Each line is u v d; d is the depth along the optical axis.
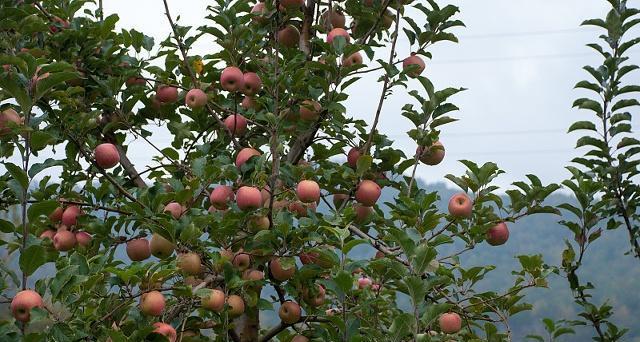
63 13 5.80
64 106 5.35
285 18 5.80
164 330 4.89
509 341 5.34
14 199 5.25
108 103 5.59
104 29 5.65
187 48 5.67
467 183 5.45
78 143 5.29
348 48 5.47
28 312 4.61
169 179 5.27
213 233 5.19
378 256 5.48
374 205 5.55
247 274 5.23
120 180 5.63
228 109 5.86
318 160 5.79
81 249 5.39
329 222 5.00
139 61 5.72
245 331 5.50
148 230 5.35
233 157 5.83
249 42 5.66
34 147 4.75
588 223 5.86
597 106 5.97
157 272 4.85
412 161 5.62
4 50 5.23
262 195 5.36
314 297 5.31
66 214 5.37
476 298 5.40
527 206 5.44
